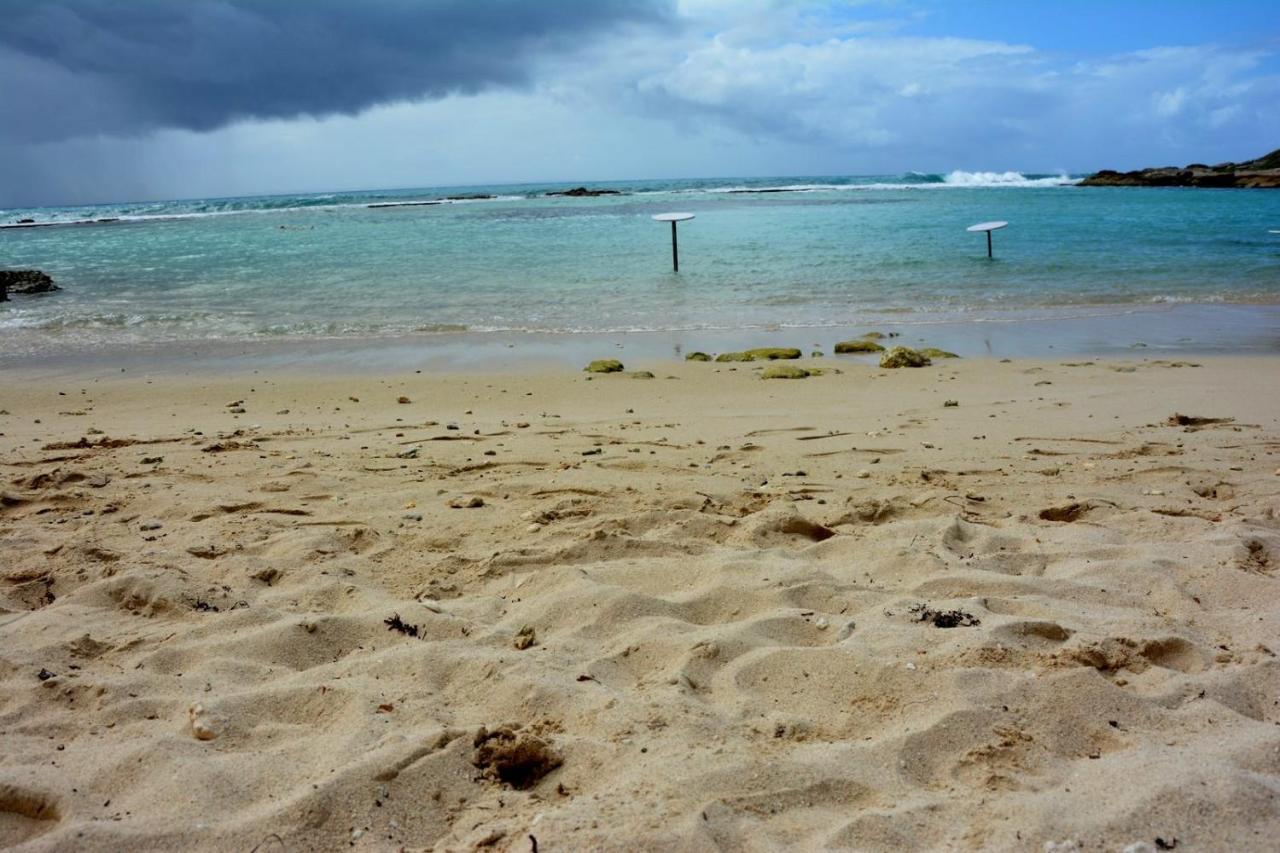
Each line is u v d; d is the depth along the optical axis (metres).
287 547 4.73
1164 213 39.31
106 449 7.15
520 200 75.12
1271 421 7.44
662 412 8.57
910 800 2.53
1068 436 7.12
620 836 2.33
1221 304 15.30
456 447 7.11
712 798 2.51
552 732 2.95
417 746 2.79
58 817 2.55
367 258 25.12
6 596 4.16
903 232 30.11
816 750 2.79
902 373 10.37
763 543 4.77
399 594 4.22
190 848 2.38
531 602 4.02
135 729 3.01
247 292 18.78
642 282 19.12
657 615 3.85
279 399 9.59
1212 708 2.94
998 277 18.86
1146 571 4.16
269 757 2.81
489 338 13.51
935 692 3.07
